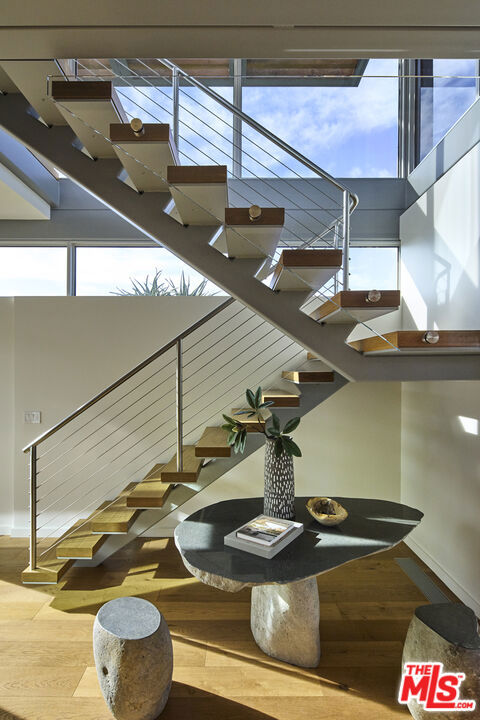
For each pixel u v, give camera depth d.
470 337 2.00
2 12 1.39
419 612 2.00
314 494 3.86
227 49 1.62
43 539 3.73
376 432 3.86
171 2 1.33
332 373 2.97
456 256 2.92
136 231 3.97
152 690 1.84
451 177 2.98
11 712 1.92
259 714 1.91
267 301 2.39
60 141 2.29
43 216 3.86
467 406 2.78
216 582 1.80
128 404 3.81
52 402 3.80
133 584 3.02
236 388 3.80
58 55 1.65
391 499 3.87
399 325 3.97
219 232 2.49
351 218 3.99
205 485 3.09
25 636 2.45
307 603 2.19
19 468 3.81
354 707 1.95
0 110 2.28
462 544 2.82
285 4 1.35
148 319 3.81
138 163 2.09
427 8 1.37
